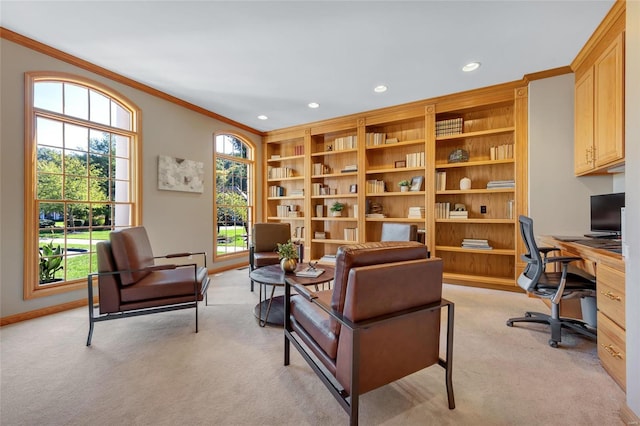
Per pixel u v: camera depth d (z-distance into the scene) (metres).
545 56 2.79
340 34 2.44
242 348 2.10
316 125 4.96
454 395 1.56
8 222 2.50
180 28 2.38
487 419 1.39
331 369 1.39
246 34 2.44
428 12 2.15
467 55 2.77
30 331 2.35
